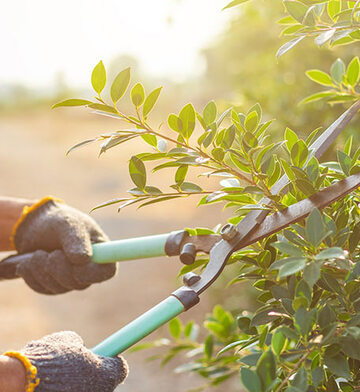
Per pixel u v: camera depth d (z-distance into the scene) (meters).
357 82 1.07
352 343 0.78
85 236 1.33
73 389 0.96
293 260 0.74
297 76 2.54
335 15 0.91
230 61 3.89
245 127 0.96
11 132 18.44
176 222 7.80
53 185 11.03
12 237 1.43
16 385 0.95
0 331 4.81
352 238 0.92
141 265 6.29
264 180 0.97
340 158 0.95
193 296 0.97
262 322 0.89
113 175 11.60
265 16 2.79
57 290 1.35
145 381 3.71
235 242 0.98
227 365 1.70
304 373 0.76
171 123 0.96
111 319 5.01
